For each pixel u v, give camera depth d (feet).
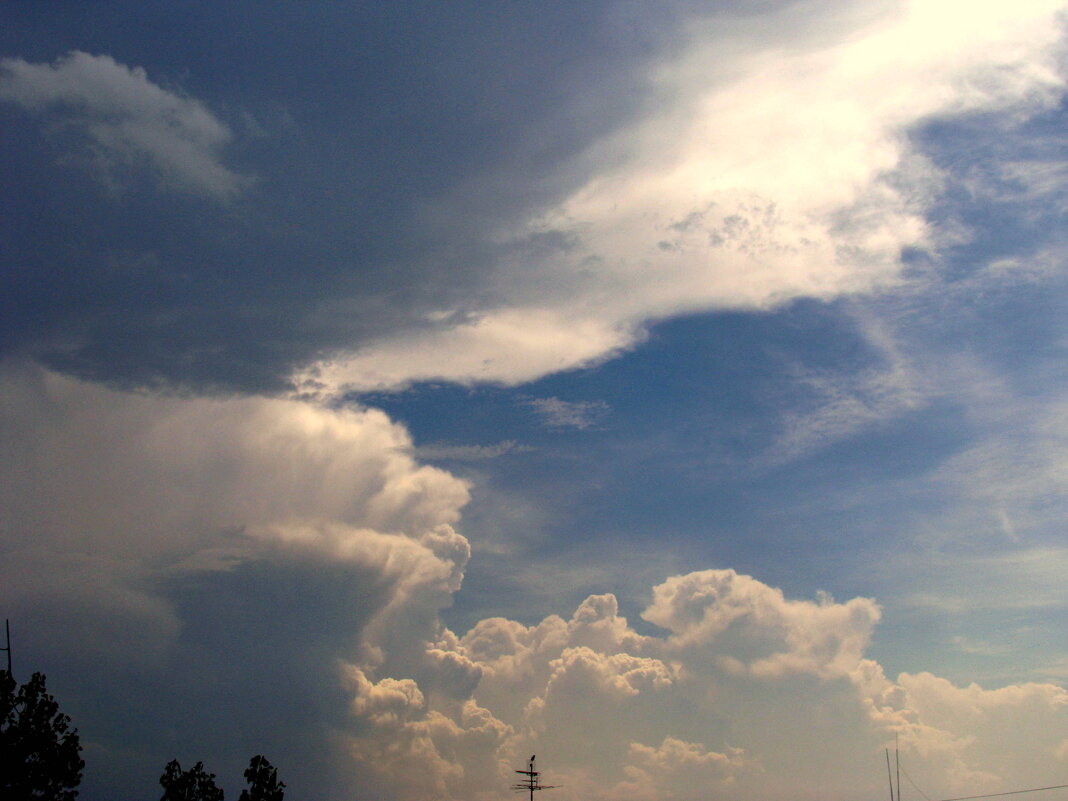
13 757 212.02
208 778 261.65
